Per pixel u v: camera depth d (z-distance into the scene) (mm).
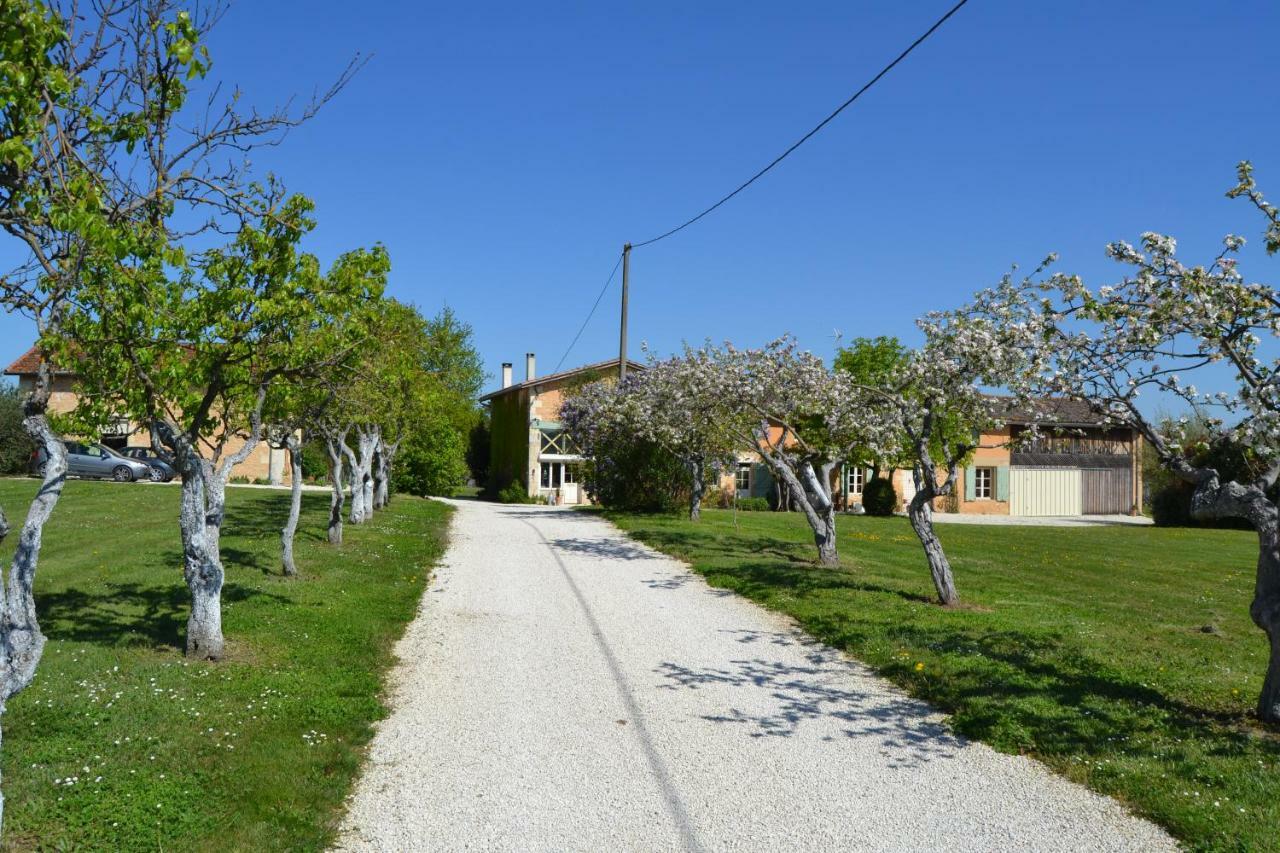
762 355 16172
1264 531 7328
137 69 7238
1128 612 12656
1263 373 7371
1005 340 11133
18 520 19391
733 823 5559
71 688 7191
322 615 10438
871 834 5438
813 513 16078
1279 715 7215
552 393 37438
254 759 6055
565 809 5703
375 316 10289
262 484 38156
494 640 10148
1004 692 8047
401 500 29438
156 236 7090
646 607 12164
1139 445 42312
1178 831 5465
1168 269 7945
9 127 5617
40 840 4738
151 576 12297
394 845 5160
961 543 22453
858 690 8500
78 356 7953
